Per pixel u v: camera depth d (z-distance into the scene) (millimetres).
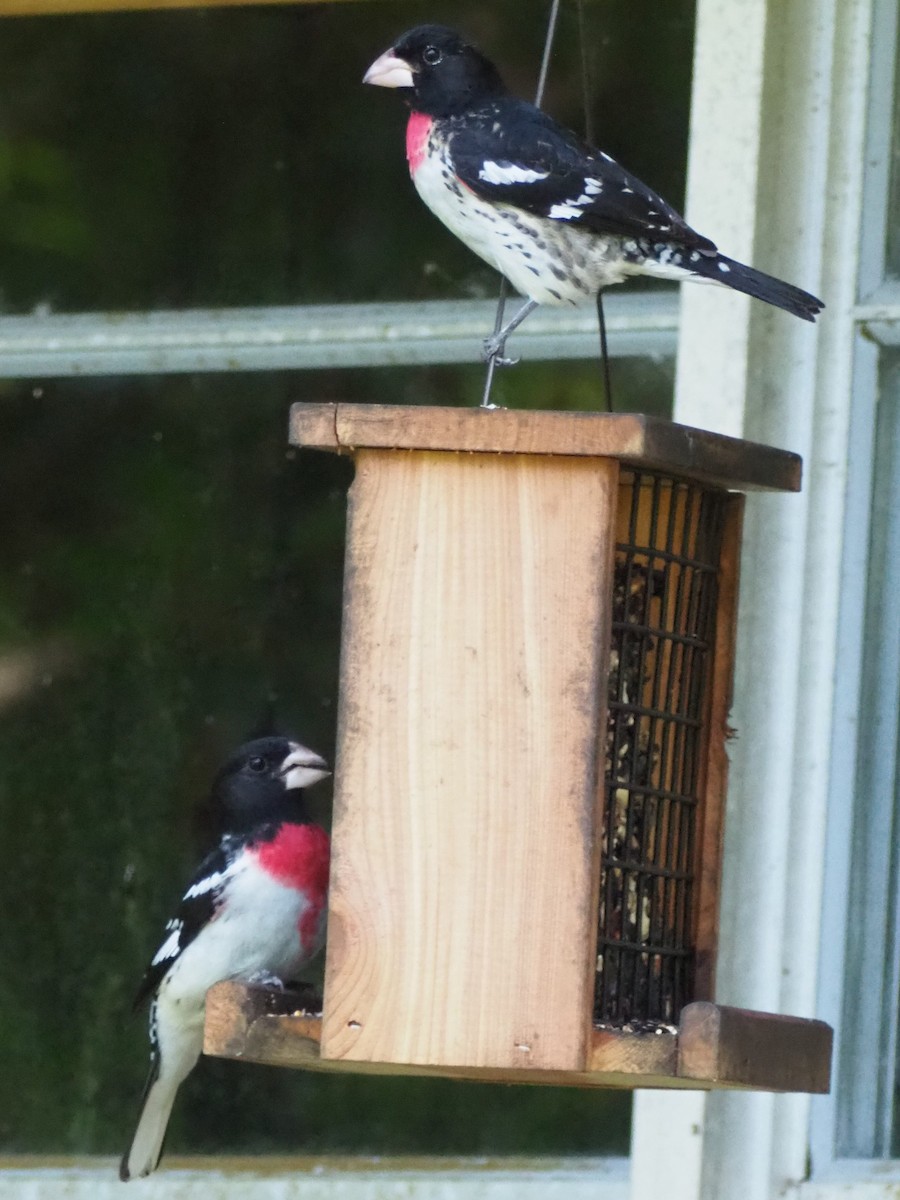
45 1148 9227
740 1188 8219
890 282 8719
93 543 9688
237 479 9625
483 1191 8586
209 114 9945
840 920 8422
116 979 9320
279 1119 8977
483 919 6129
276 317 9680
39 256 9977
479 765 6184
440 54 7352
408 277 9570
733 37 8820
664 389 9008
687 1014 5945
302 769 8461
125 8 10016
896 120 8797
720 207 8766
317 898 8438
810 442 8656
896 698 8531
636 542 6734
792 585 8578
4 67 10148
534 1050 6043
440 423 6211
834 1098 8289
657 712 6766
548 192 7035
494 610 6223
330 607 9430
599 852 6160
